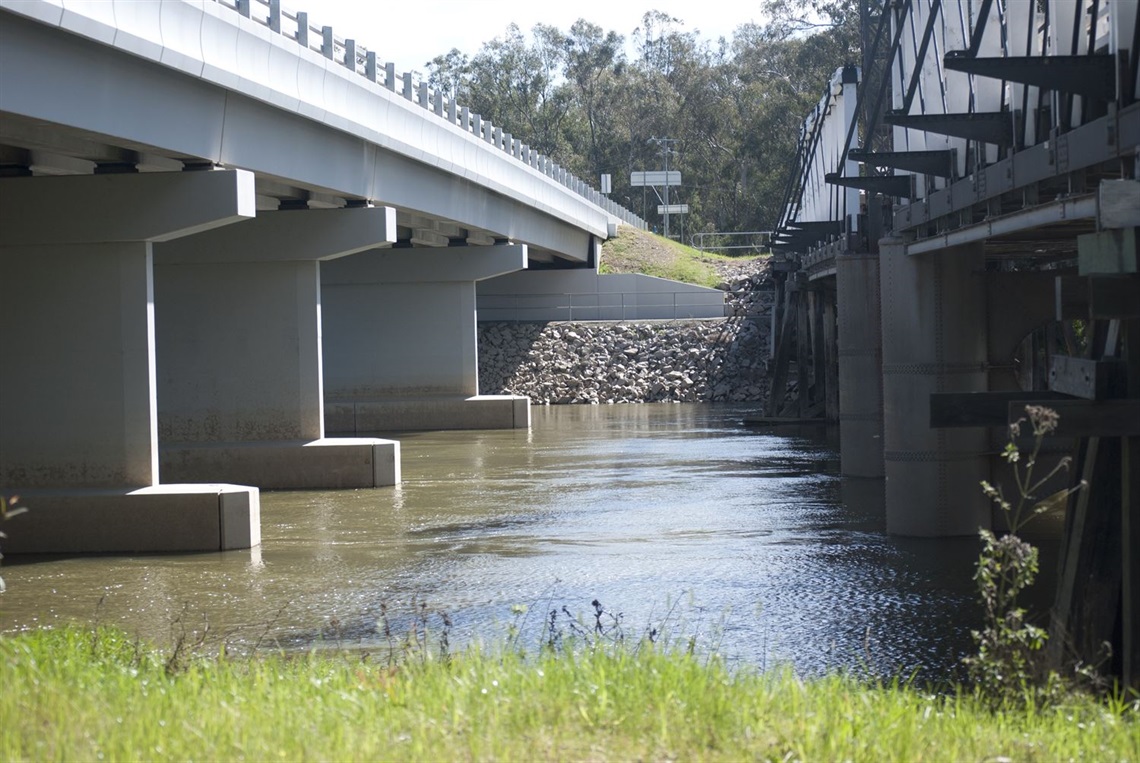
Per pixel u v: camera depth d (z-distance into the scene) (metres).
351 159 28.97
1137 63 10.52
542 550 19.27
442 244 44.12
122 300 20.48
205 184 20.44
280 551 19.81
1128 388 9.81
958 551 18.16
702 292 61.69
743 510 22.95
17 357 20.56
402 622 14.38
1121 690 9.92
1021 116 13.95
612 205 72.81
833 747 6.19
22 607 15.83
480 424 43.56
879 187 19.38
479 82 111.75
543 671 7.47
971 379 19.14
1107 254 9.28
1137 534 9.82
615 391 55.78
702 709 6.72
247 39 22.75
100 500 20.17
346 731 6.30
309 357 28.03
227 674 8.14
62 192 20.44
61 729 6.25
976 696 7.95
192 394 28.11
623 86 110.81
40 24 16.70
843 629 13.59
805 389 41.94
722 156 108.25
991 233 14.49
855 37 92.31
